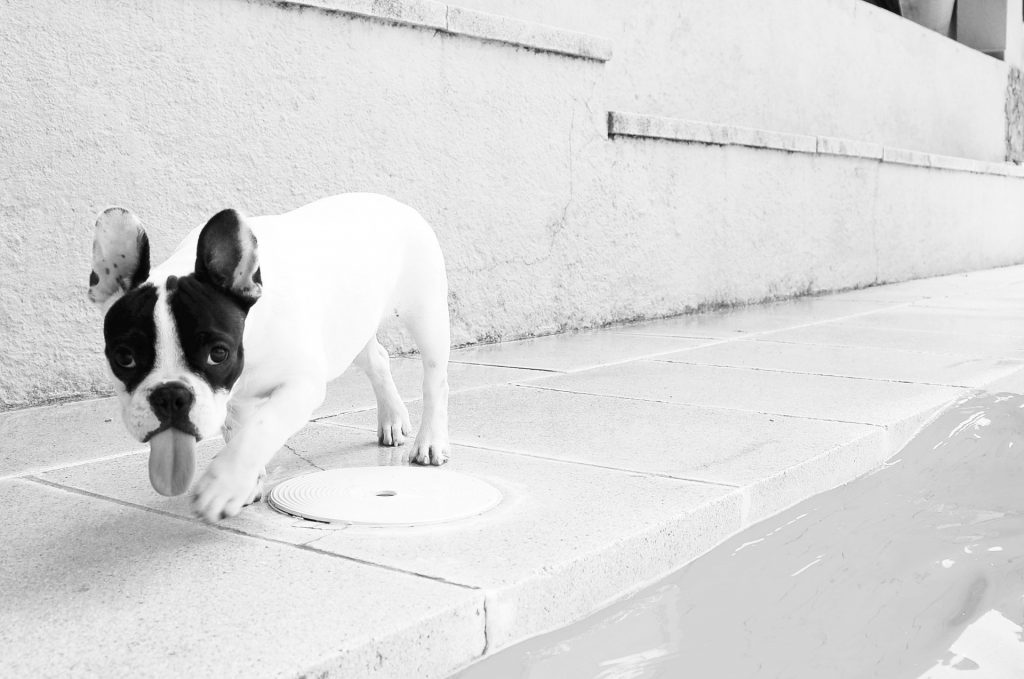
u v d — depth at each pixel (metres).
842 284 5.84
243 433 1.63
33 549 1.55
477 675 1.39
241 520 1.66
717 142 4.60
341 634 1.34
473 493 1.76
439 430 1.95
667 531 1.66
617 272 4.11
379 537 1.60
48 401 2.39
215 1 2.63
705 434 2.12
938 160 6.81
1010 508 1.91
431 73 3.24
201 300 1.49
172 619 1.37
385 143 3.12
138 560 1.52
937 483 2.04
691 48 4.74
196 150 2.62
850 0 6.07
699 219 4.58
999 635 1.51
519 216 3.62
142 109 2.50
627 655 1.45
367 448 2.04
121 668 1.28
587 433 2.14
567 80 3.76
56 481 1.83
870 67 6.35
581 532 1.61
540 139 3.67
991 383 2.64
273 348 1.63
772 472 1.88
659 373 2.83
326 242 1.76
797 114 5.62
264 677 1.26
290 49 2.82
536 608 1.48
